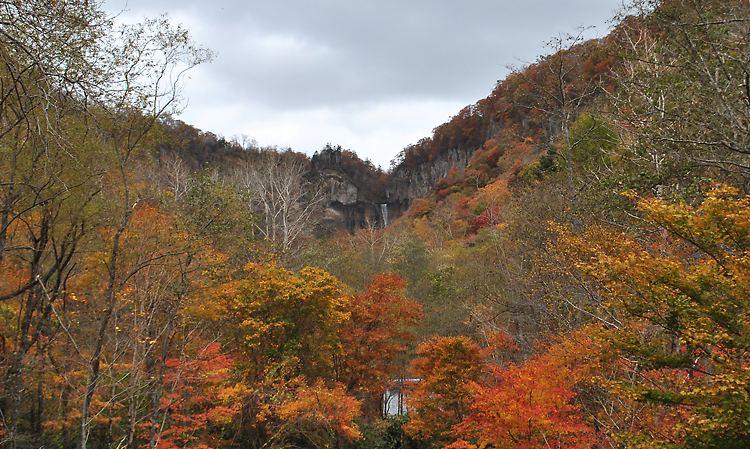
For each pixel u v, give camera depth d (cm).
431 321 2450
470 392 1465
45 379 1273
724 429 628
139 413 1474
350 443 1836
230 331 1808
